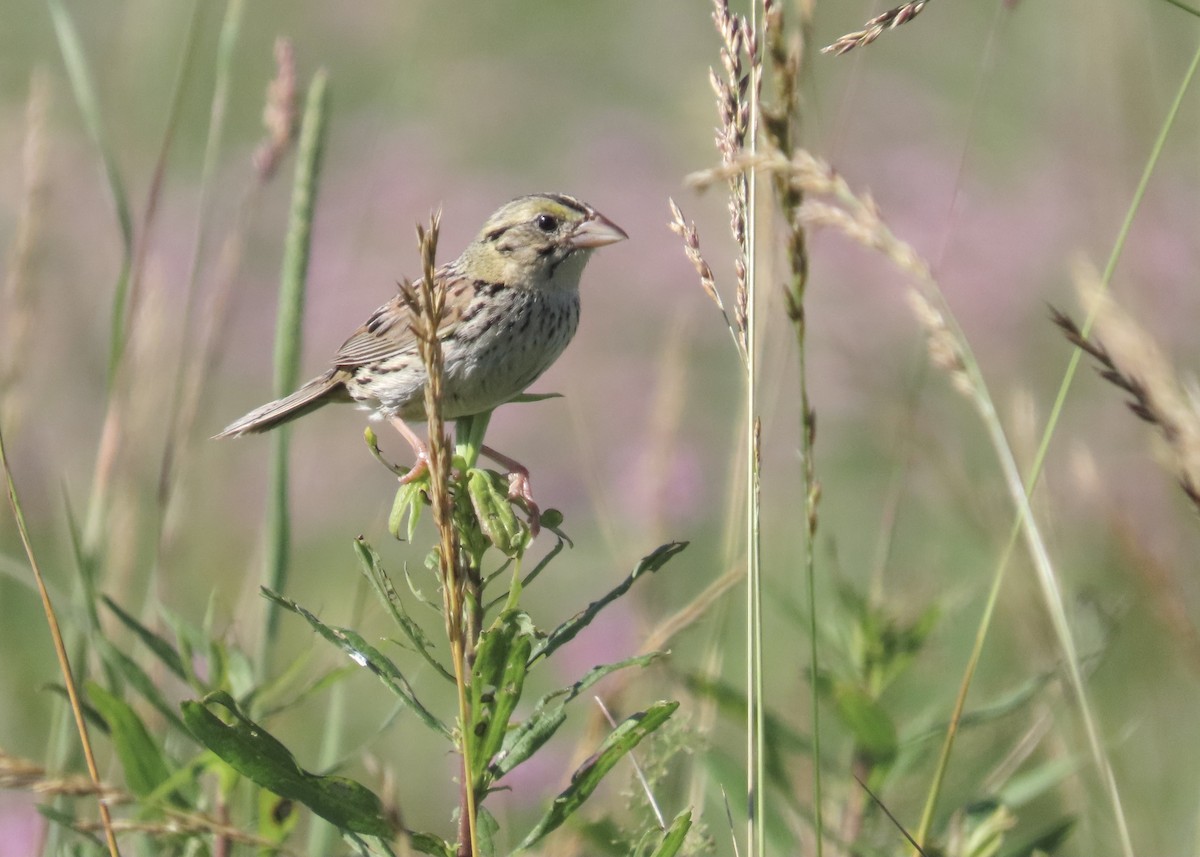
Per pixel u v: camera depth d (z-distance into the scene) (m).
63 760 8.61
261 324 17.77
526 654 5.49
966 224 18.48
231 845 7.27
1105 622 9.32
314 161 9.23
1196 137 18.70
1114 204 18.06
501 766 5.71
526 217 9.59
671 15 24.36
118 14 21.61
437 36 23.61
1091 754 8.23
